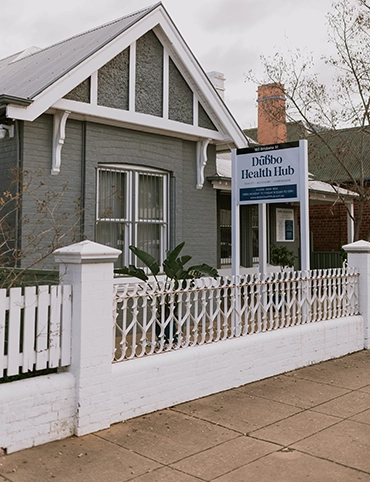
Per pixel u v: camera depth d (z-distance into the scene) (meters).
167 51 10.23
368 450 5.03
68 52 9.65
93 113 9.02
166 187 10.66
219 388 6.77
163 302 6.33
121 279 9.62
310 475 4.51
